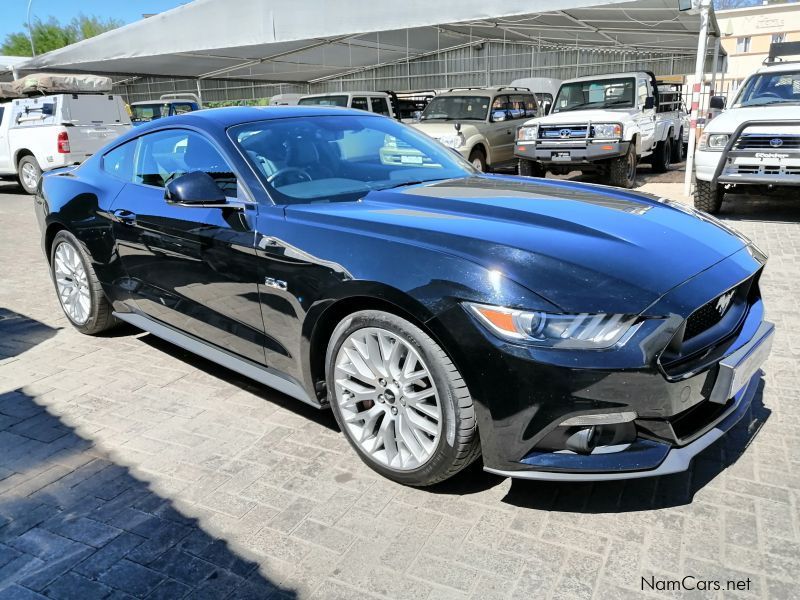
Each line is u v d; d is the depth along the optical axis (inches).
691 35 636.7
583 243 94.5
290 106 149.9
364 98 535.8
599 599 78.4
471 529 91.9
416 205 112.3
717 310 96.5
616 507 95.7
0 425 127.1
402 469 100.0
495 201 113.7
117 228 149.3
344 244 101.4
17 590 83.2
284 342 113.5
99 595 82.0
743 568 82.7
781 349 152.2
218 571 85.5
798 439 112.3
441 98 509.0
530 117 550.9
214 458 112.9
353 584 82.3
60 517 97.7
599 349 82.5
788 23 1711.4
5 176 562.9
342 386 106.0
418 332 92.6
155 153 145.0
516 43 873.5
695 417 94.7
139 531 94.0
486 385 86.4
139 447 117.3
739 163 295.1
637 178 499.5
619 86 462.3
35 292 225.6
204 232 124.3
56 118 511.8
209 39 503.2
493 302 85.6
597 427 86.5
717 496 97.4
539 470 87.8
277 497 101.1
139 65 681.0
